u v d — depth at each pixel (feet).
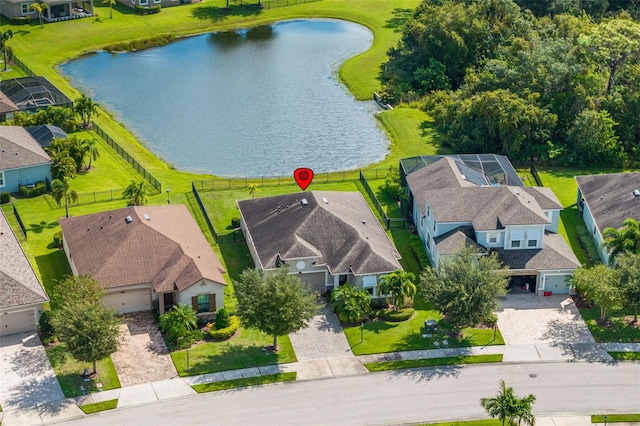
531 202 311.27
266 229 306.96
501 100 394.93
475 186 322.34
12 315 263.08
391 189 353.72
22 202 344.69
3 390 240.53
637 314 280.72
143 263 280.92
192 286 270.87
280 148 412.16
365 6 638.53
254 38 581.94
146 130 427.74
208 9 619.67
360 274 283.18
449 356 264.11
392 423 235.81
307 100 475.31
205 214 335.06
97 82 490.08
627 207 324.39
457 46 488.44
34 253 306.96
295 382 250.37
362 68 520.42
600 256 317.63
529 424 234.17
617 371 259.39
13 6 556.92
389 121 443.73
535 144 400.88
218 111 454.81
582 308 289.53
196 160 396.16
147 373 250.57
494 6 508.53
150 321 274.77
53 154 359.66
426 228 319.68
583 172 391.04
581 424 237.25
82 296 256.93
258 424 233.35
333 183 370.12
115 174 372.17
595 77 412.16
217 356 259.60
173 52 549.13
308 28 605.31
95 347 237.66
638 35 427.33
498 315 284.61
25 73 486.38
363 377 253.85
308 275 292.20
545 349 268.41
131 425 230.48
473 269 267.39
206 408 238.07
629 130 406.00
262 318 253.65
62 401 237.86
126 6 610.24
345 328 275.59
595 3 544.21
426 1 542.16
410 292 279.08
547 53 424.05
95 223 301.63
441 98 455.22
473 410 241.55
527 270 292.81
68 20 571.69
